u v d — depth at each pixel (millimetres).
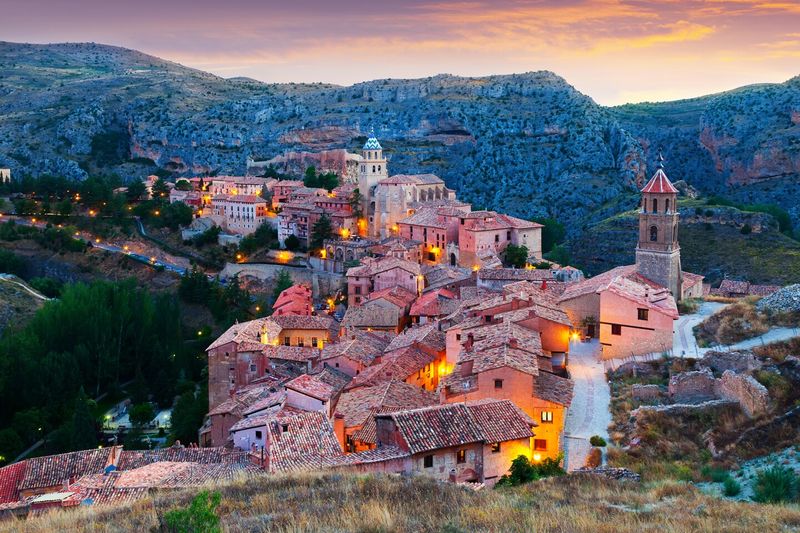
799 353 72938
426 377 99812
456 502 42594
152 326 170875
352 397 83500
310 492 45375
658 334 83812
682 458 60781
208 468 64750
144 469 66250
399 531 36062
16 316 192250
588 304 96312
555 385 72188
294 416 64625
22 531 42906
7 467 74688
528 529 36531
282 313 155125
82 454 76688
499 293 117312
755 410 62625
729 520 40156
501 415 60500
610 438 66188
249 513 41750
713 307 106312
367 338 117125
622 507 43750
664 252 103750
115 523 42375
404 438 55594
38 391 138125
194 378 159250
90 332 158875
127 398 152750
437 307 132250
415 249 186875
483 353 75750
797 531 37938
